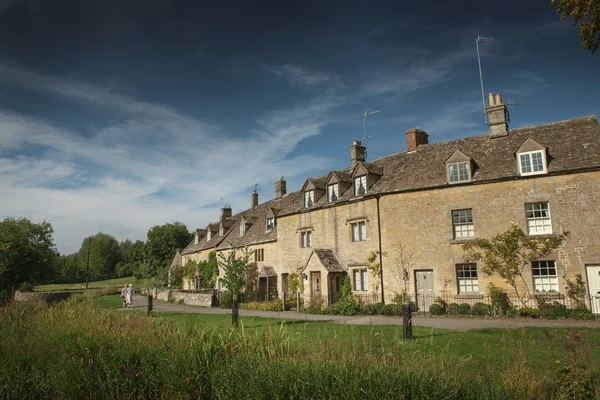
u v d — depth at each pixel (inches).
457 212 874.8
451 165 889.5
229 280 1240.8
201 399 271.6
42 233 1886.1
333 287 1003.9
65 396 283.4
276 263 1306.6
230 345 313.1
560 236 756.6
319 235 1121.4
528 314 730.8
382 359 248.5
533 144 807.1
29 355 342.3
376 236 964.6
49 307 564.4
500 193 826.2
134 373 299.0
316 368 232.2
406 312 460.1
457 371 237.3
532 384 219.5
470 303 821.2
